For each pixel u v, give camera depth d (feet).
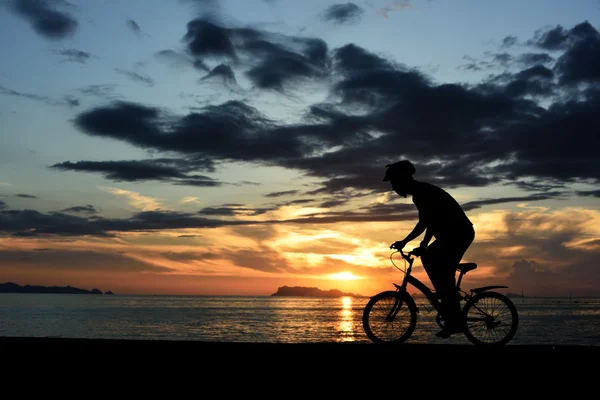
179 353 16.47
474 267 21.59
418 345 16.69
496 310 21.66
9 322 310.45
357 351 16.12
